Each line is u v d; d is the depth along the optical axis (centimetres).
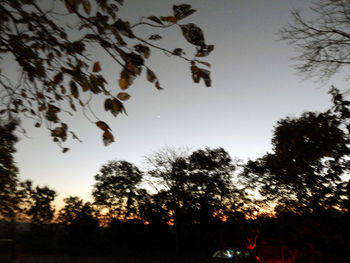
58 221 4022
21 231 3438
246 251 1460
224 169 3759
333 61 767
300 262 1062
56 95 305
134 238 3888
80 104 235
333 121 823
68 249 3388
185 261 2923
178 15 188
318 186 962
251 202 2067
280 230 1200
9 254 2662
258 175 2028
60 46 247
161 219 3844
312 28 765
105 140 228
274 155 1045
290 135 898
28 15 238
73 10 206
